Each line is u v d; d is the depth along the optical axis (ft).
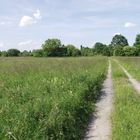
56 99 40.29
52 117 33.37
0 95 41.37
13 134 27.89
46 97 40.47
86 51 453.58
